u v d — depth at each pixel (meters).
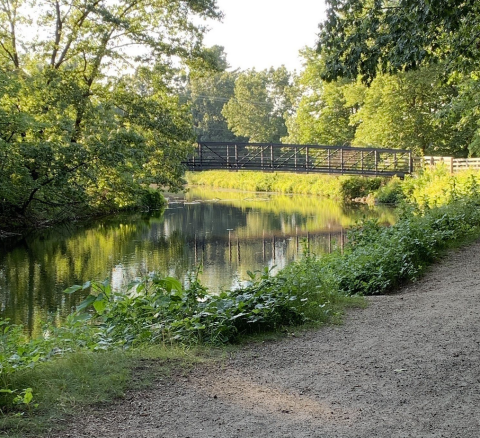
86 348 5.45
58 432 3.69
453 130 42.12
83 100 27.36
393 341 5.90
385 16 10.84
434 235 12.09
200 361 5.29
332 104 51.19
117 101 29.23
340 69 10.94
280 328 6.52
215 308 6.26
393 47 10.86
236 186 62.75
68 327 6.61
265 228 27.91
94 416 3.96
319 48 11.22
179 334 6.00
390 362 5.20
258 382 4.74
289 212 35.12
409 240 11.22
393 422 3.85
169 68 28.69
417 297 8.15
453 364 5.05
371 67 10.98
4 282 16.12
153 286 6.96
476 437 3.58
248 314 6.31
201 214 35.06
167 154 30.83
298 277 7.92
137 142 27.95
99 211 35.12
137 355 5.31
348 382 4.71
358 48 10.76
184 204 42.25
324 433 3.69
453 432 3.66
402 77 40.00
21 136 26.64
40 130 26.28
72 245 23.14
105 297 6.39
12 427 3.71
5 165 24.83
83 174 27.00
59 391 4.28
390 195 39.31
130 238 25.20
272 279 7.48
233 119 85.94
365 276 9.99
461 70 13.87
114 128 28.05
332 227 27.55
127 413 4.04
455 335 5.99
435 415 3.95
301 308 6.97
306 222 29.83
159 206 39.97
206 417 3.97
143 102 29.14
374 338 6.06
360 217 30.81
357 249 12.10
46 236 25.62
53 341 5.91
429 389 4.48
